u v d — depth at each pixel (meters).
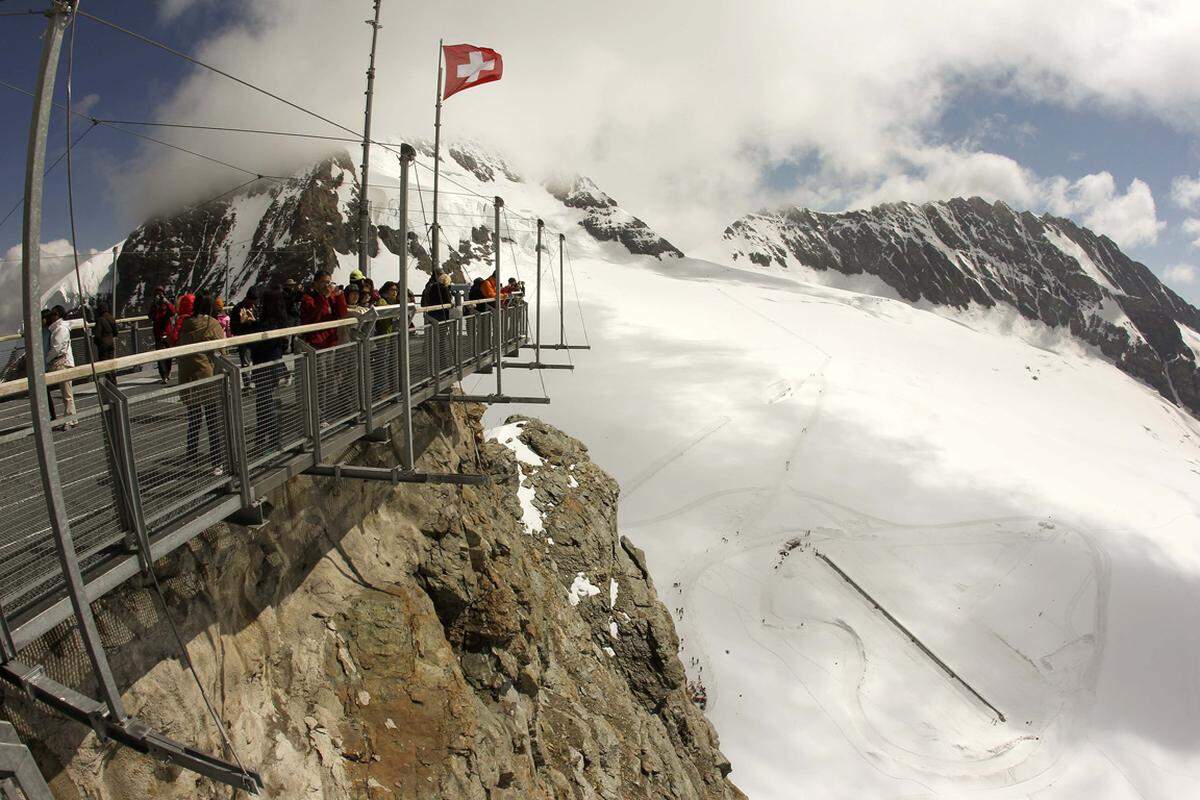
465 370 19.83
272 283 14.18
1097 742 70.81
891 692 73.12
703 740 29.36
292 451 10.88
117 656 8.05
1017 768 65.44
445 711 12.36
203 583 9.68
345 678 11.67
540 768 16.25
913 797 59.09
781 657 76.38
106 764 7.57
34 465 7.02
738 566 95.50
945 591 96.19
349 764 10.76
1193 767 69.50
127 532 7.41
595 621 27.55
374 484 14.73
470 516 18.56
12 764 6.00
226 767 7.08
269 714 10.11
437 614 15.38
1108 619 94.50
